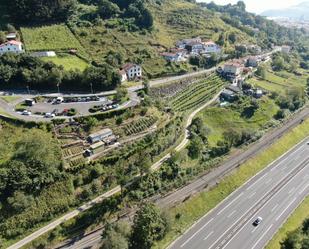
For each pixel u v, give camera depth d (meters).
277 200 109.75
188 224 96.44
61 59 153.88
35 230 84.25
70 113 114.62
